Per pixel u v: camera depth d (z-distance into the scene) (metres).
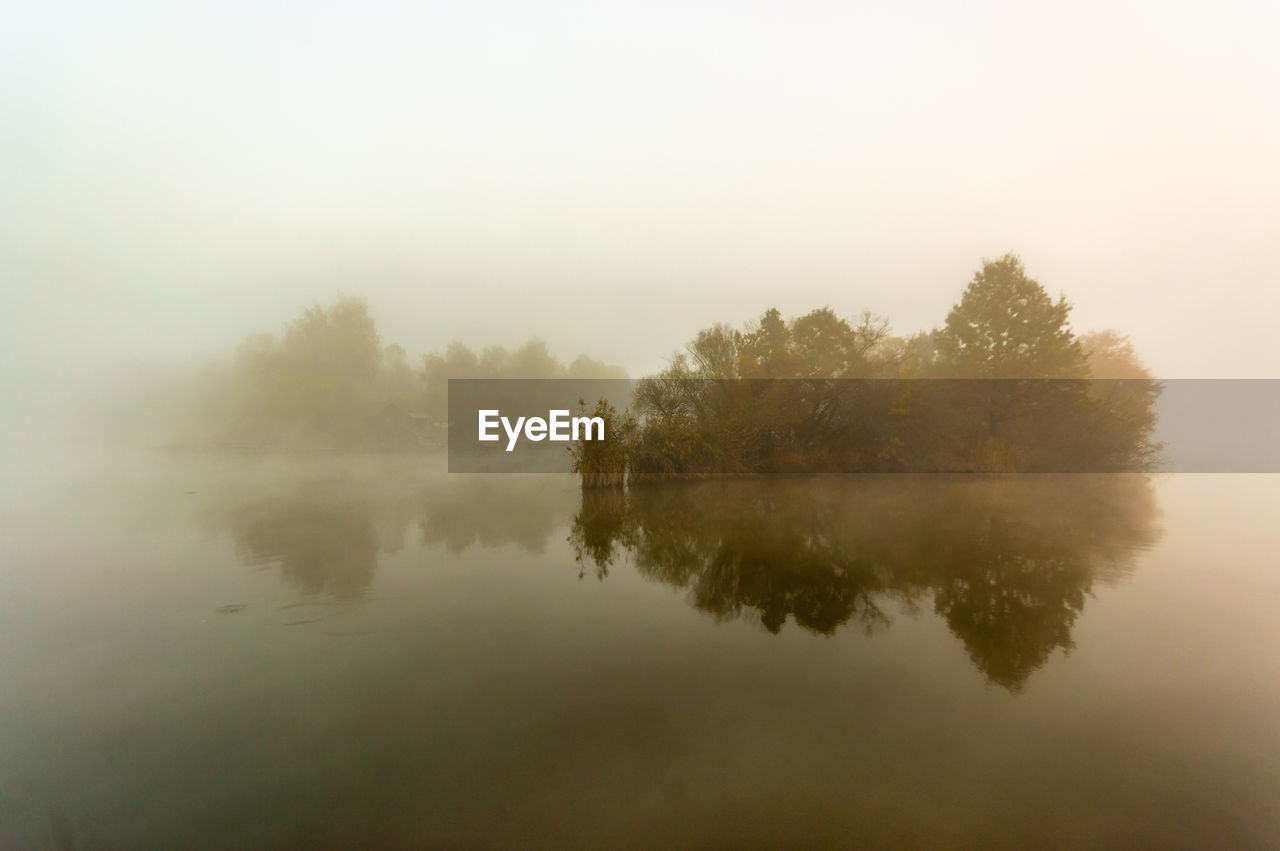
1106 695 5.65
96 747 4.81
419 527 14.38
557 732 5.01
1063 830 3.79
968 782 4.30
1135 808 4.00
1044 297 27.11
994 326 27.36
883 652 6.75
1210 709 5.36
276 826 3.88
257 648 6.88
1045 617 7.89
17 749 4.78
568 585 9.52
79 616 7.96
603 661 6.52
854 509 16.92
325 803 4.10
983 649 6.82
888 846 3.64
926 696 5.66
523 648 6.89
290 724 5.15
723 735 4.96
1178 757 4.61
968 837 3.71
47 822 3.93
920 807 4.01
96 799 4.18
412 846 3.68
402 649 6.86
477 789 4.24
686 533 13.60
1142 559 10.92
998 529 13.79
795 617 7.98
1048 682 5.94
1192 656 6.56
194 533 13.58
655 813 3.96
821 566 10.59
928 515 15.83
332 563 10.90
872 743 4.82
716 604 8.54
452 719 5.24
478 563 10.91
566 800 4.11
